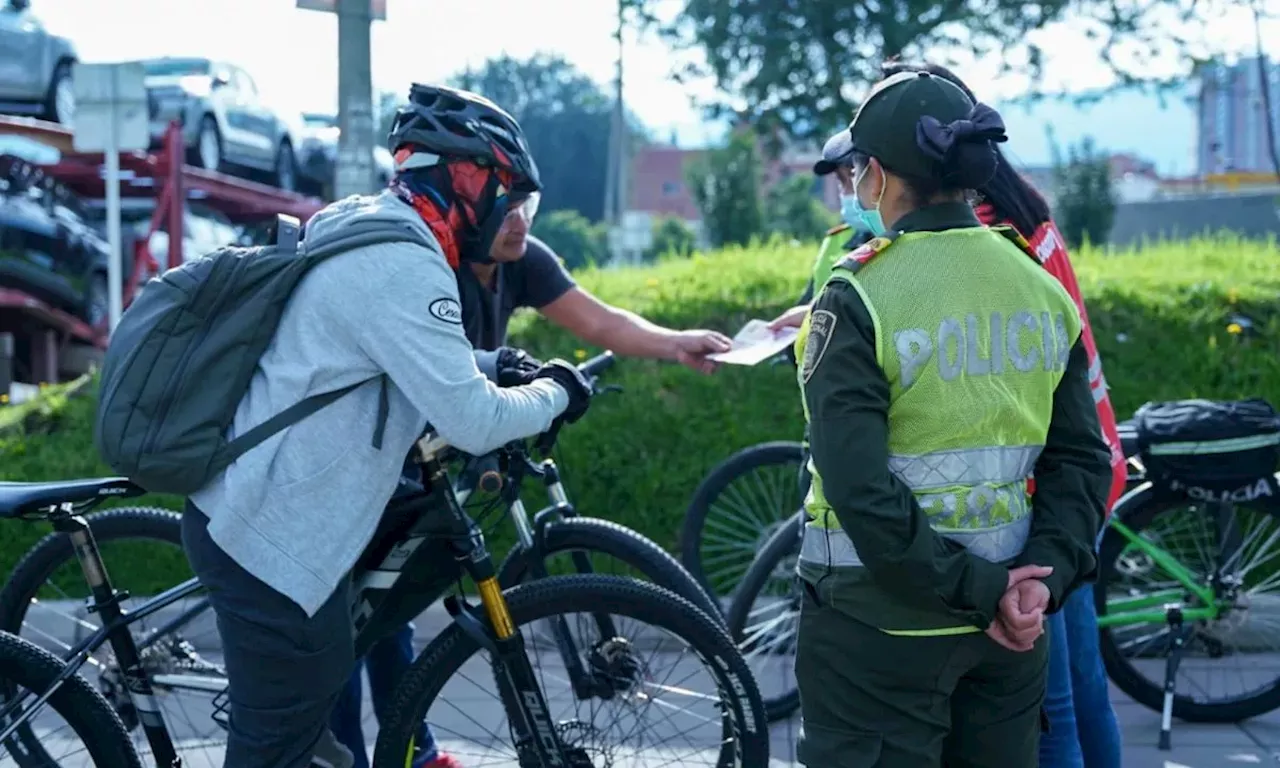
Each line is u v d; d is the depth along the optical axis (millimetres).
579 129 54125
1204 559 4590
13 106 11312
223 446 2668
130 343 2701
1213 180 43781
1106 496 2461
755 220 27281
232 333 2676
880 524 2209
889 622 2336
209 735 3973
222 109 13031
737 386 6160
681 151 70750
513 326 6676
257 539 2672
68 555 3836
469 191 2877
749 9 17078
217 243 13383
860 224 3547
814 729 2447
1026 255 2449
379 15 6000
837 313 2299
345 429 2699
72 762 3271
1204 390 5953
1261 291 6445
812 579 2441
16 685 3152
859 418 2242
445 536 3072
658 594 3139
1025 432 2371
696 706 3357
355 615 3105
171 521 3820
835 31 16797
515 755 3426
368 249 2680
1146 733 4379
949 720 2420
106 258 12078
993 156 2320
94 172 11578
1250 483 4215
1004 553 2365
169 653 3529
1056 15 16781
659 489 5840
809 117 17328
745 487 5461
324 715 2834
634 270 8398
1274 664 4539
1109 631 4418
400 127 2877
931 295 2297
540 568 3518
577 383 3031
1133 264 7574
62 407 6547
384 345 2637
